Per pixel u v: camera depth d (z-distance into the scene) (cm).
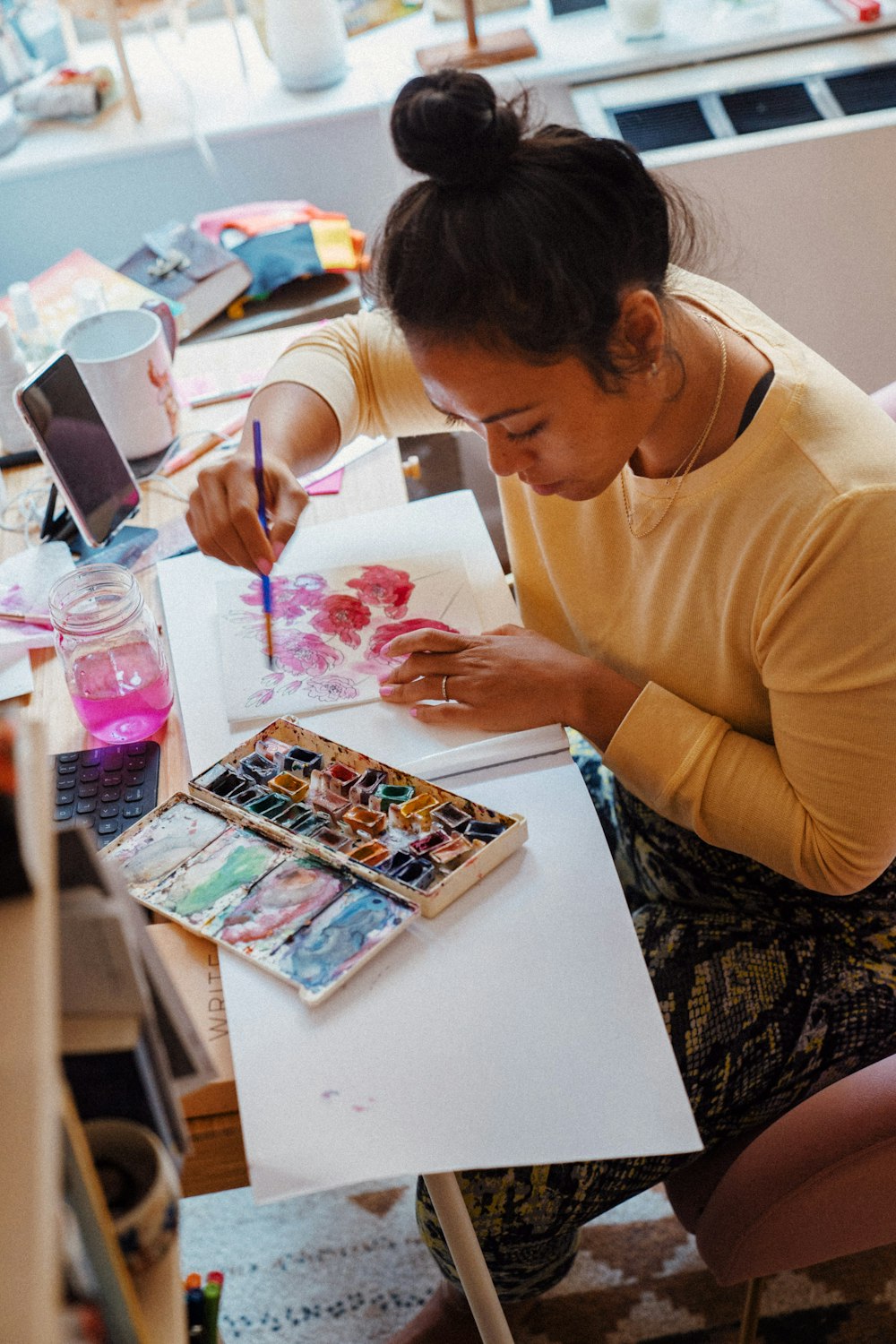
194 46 219
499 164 80
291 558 116
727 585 98
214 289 160
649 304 85
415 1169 69
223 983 79
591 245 81
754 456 93
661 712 99
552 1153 70
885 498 88
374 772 91
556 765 94
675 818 102
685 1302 137
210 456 132
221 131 194
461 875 83
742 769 98
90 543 119
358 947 79
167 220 203
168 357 131
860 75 187
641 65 190
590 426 88
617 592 109
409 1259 143
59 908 48
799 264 187
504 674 99
